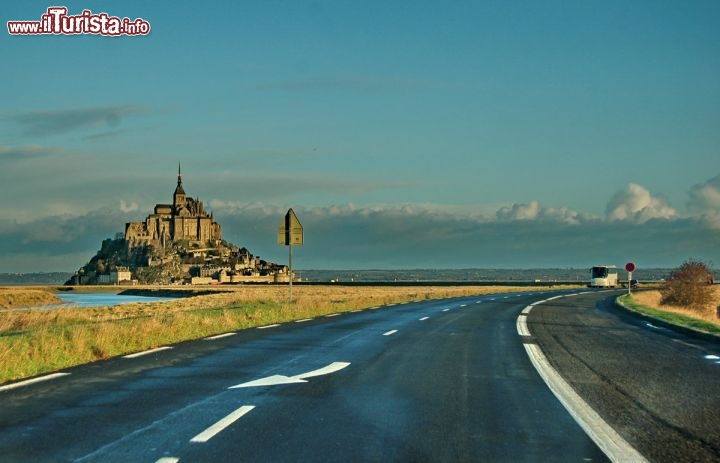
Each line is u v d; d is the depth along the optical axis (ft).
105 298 547.90
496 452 26.94
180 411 33.94
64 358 50.47
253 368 49.11
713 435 30.25
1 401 36.04
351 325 90.48
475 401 37.63
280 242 125.70
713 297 212.02
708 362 55.72
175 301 285.84
